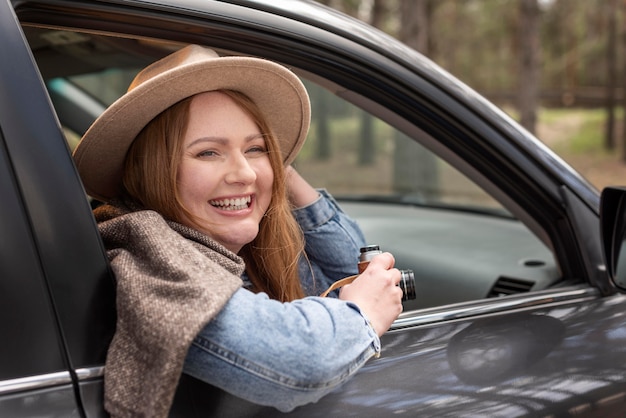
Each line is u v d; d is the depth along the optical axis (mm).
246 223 1323
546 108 21609
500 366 1276
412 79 1420
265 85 1311
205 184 1263
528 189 1550
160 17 1163
